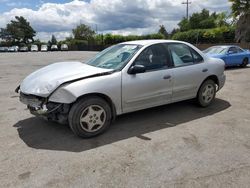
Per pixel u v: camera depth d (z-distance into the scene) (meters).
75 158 3.44
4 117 5.20
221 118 4.98
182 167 3.18
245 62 13.81
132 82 4.31
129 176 2.99
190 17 59.25
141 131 4.36
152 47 4.72
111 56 4.80
